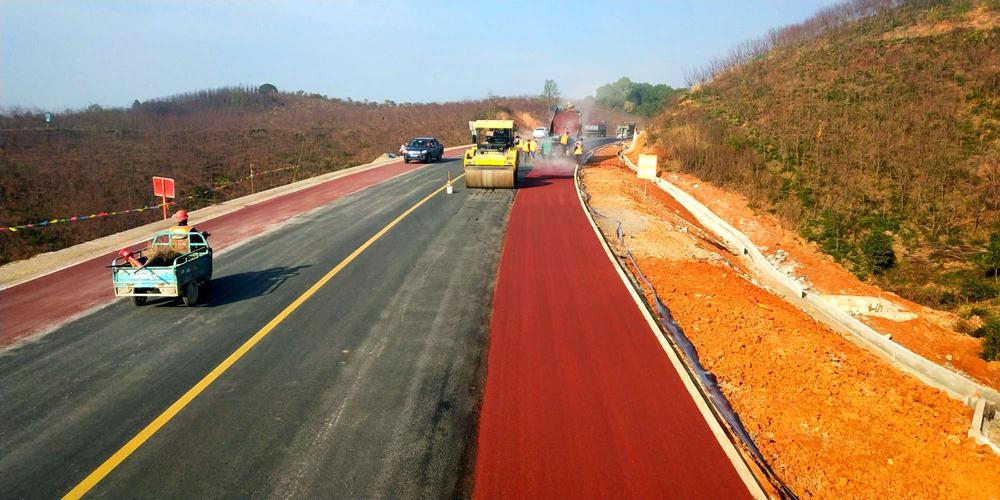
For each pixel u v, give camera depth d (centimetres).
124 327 1159
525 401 884
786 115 4281
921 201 2928
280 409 854
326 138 6388
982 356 1752
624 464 732
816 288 2378
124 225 2852
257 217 2247
